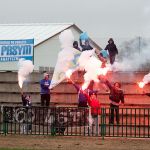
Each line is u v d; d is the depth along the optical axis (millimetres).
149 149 45031
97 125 53156
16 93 69812
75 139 50719
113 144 47750
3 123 54406
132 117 59656
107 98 63438
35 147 45312
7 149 43438
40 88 64812
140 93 64125
